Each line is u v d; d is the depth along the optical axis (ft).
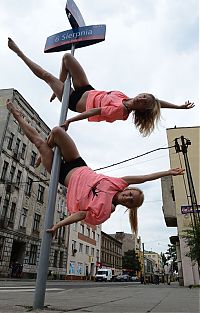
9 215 91.71
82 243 150.92
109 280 145.59
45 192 116.78
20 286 41.34
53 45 16.72
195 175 70.28
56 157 13.26
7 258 88.48
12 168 95.96
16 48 15.43
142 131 13.60
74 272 138.00
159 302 18.94
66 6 15.88
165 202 75.72
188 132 75.82
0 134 91.56
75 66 14.49
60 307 13.38
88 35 15.87
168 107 13.97
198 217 52.85
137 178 12.19
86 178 12.15
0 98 96.02
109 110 13.06
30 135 14.25
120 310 13.25
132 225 12.23
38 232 108.37
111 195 11.68
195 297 24.54
